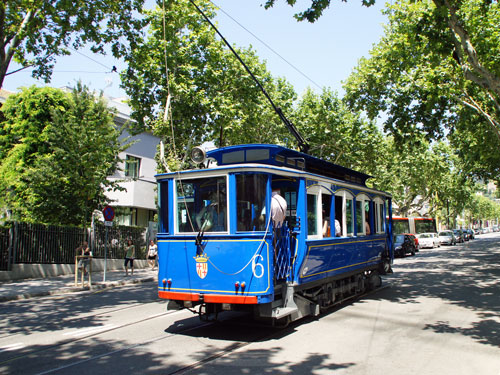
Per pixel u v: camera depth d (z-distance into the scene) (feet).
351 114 93.97
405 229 144.15
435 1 36.81
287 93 93.45
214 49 65.31
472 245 152.56
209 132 71.00
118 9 45.91
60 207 65.16
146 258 85.97
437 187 171.94
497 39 53.21
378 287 46.01
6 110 80.02
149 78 64.80
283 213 24.93
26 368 19.44
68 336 25.89
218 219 24.84
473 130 76.23
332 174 37.99
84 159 63.36
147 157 104.12
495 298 38.65
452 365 19.51
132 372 18.58
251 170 24.47
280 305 25.32
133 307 37.09
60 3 40.98
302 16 32.27
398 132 67.67
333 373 18.38
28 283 54.49
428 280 52.85
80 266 51.96
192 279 25.14
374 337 24.88
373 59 66.23
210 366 19.39
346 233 35.58
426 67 62.54
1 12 38.47
